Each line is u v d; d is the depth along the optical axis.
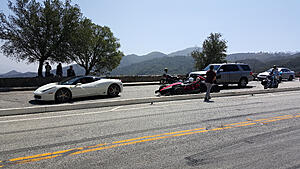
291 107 8.14
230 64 15.07
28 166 3.28
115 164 3.34
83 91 9.95
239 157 3.58
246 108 7.96
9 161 3.46
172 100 10.02
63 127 5.46
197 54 40.25
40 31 23.25
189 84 11.52
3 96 11.68
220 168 3.19
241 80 15.38
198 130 5.12
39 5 23.61
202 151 3.85
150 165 3.29
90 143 4.27
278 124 5.63
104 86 10.70
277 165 3.29
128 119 6.27
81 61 48.91
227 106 8.39
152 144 4.21
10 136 4.76
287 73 23.92
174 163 3.36
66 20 24.78
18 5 22.44
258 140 4.39
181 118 6.36
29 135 4.82
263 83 14.51
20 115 6.96
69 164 3.34
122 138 4.56
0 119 6.41
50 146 4.12
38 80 17.14
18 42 22.55
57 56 24.42
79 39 26.62
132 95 11.79
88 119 6.32
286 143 4.21
